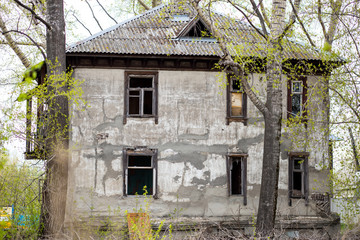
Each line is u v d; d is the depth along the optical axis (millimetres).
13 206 13523
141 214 15148
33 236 13812
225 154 16969
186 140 16828
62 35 14711
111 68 16641
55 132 14281
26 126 13734
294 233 16406
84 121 16438
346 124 15086
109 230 15242
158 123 16750
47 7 14766
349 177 15250
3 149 12352
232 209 16828
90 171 16344
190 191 16703
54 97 14305
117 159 16469
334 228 16578
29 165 13922
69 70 16484
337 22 16578
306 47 15875
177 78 16938
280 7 14117
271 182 14109
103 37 16844
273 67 14227
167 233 15602
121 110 16609
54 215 13773
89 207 16172
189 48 16656
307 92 15922
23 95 13828
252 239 12875
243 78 14016
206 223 15859
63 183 14133
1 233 12453
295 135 16297
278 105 14258
